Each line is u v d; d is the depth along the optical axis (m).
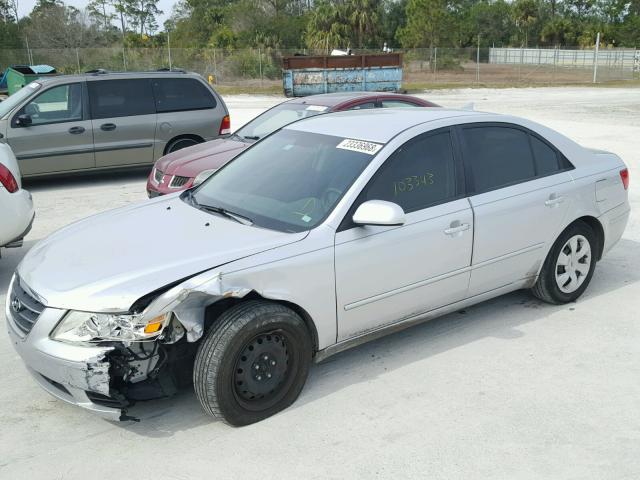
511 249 4.60
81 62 35.12
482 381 4.04
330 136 4.52
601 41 63.16
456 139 4.43
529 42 67.75
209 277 3.34
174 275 3.37
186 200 4.52
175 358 3.55
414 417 3.66
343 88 26.59
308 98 8.85
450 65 41.34
